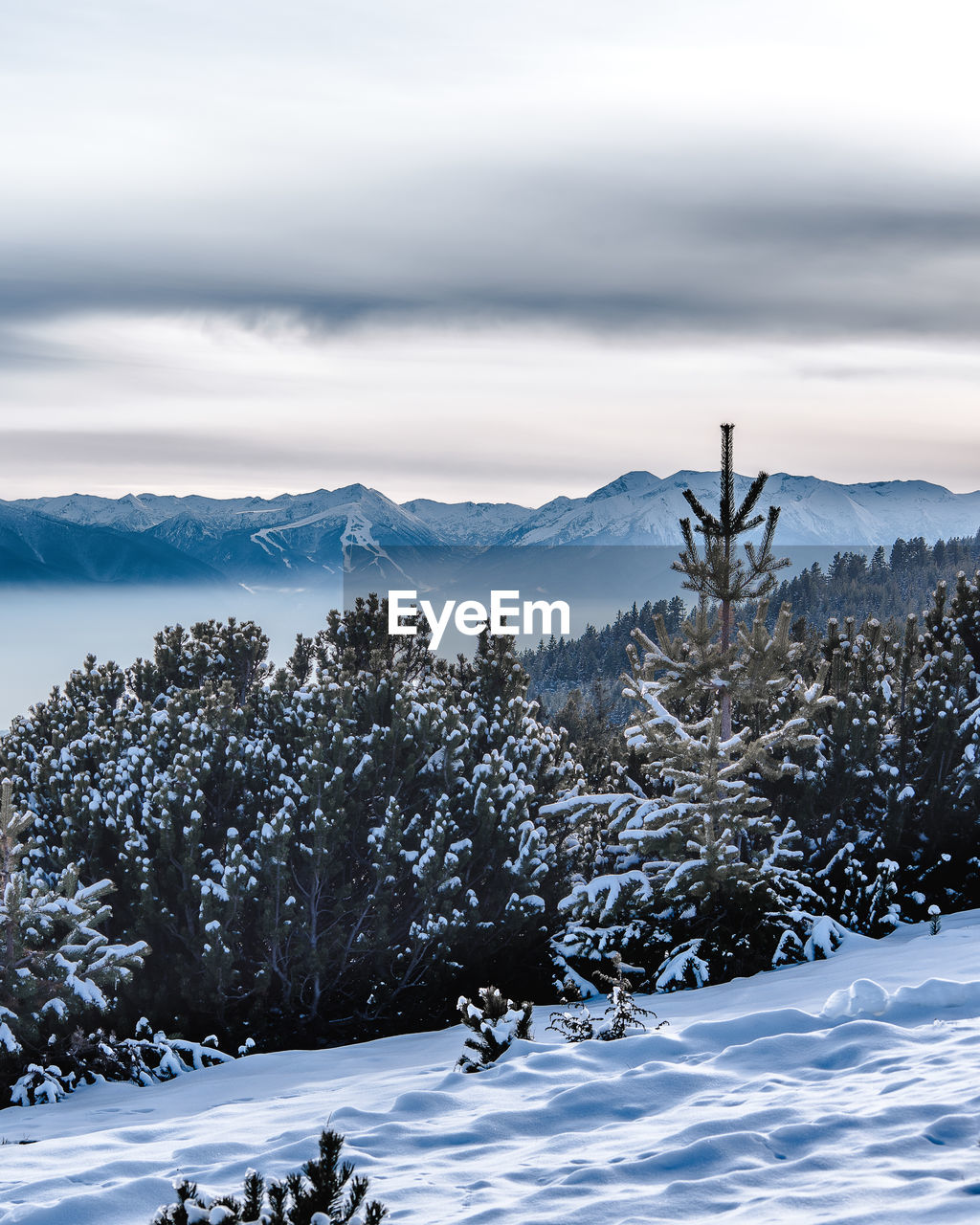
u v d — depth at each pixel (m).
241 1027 17.27
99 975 15.01
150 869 17.00
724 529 17.77
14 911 14.62
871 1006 9.36
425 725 19.72
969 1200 4.95
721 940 17.09
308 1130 7.48
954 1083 6.80
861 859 19.81
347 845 18.83
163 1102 12.25
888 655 23.14
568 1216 5.26
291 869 17.23
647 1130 6.68
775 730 17.39
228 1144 7.37
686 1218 5.14
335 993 18.42
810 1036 8.49
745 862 18.08
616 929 17.75
